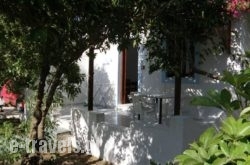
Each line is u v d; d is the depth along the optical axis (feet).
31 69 24.39
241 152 6.91
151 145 27.40
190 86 34.40
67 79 29.30
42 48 20.75
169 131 25.98
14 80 29.60
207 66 32.76
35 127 24.16
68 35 18.63
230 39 30.71
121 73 44.65
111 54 45.01
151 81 38.50
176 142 25.44
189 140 25.35
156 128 27.14
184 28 25.73
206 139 7.75
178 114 29.30
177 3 21.56
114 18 18.78
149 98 33.09
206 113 33.12
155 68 29.22
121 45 20.51
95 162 30.99
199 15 25.22
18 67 24.12
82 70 46.24
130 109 40.75
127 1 17.92
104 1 17.48
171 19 24.25
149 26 20.54
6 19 17.11
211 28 28.17
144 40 28.14
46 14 14.48
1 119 39.52
